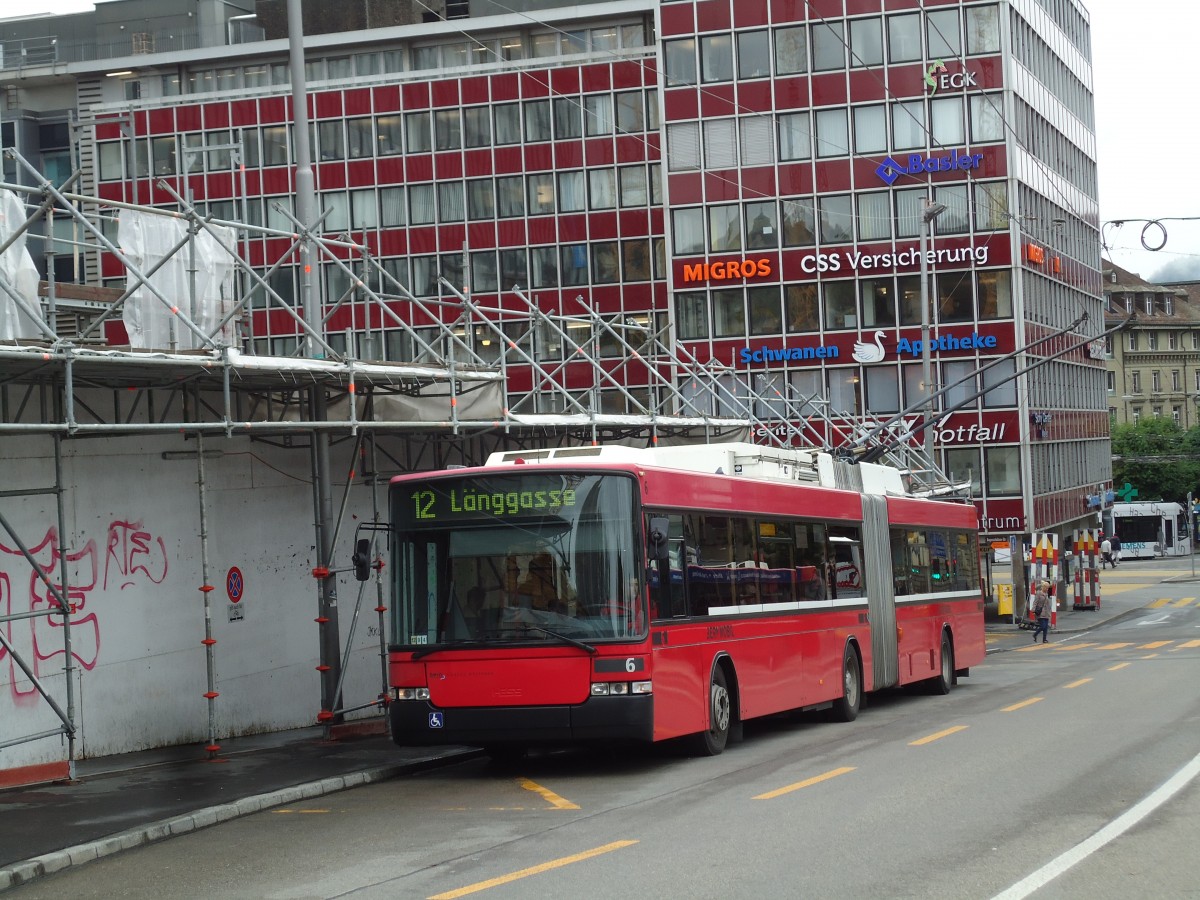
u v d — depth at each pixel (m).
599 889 9.68
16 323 15.03
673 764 17.23
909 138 62.22
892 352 62.34
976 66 61.75
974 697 26.88
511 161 67.81
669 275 64.00
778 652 20.28
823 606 22.25
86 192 69.62
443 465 25.03
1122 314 139.25
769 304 63.25
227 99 69.12
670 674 16.73
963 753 16.80
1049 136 69.31
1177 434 126.88
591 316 31.22
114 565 18.47
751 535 19.73
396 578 16.75
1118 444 125.25
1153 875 9.65
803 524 21.81
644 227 67.06
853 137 62.56
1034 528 62.53
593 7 70.38
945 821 12.01
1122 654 41.16
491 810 13.88
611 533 16.34
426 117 68.25
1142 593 76.62
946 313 62.09
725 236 63.56
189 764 17.66
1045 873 9.70
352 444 23.23
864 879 9.73
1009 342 61.66
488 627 16.33
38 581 17.14
